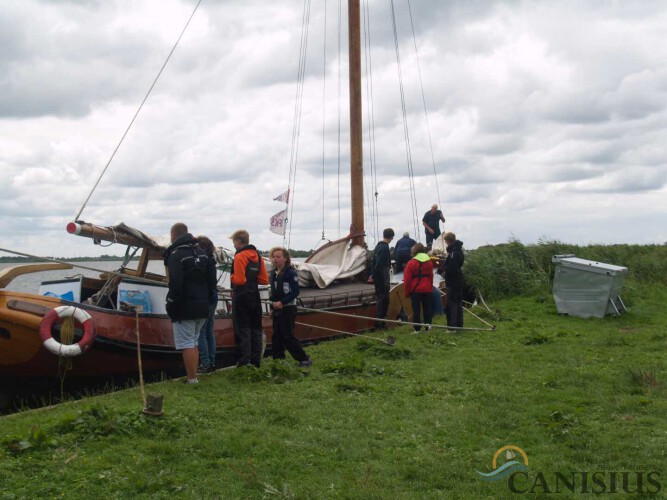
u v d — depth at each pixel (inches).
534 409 309.0
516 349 471.5
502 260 778.8
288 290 417.4
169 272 361.4
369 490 212.7
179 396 332.2
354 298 617.3
